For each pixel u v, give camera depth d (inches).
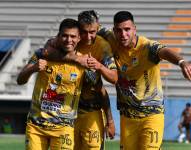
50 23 1806.1
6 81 1571.1
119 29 465.7
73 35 447.5
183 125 1366.9
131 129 496.1
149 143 485.7
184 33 1726.1
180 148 1122.7
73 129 468.1
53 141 462.3
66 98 460.1
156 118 487.2
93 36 469.4
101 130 510.3
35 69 449.1
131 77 485.4
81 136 509.4
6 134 1473.9
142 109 488.1
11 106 1492.4
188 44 1685.5
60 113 458.9
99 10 1827.0
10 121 1489.9
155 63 478.3
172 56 446.3
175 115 1407.5
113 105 1370.6
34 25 1802.4
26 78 458.9
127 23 464.8
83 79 470.6
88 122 503.2
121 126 504.1
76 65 456.1
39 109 459.8
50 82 458.0
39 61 447.5
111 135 506.0
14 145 1107.3
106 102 501.7
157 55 468.8
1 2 1899.6
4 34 1742.1
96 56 476.1
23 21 1830.7
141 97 486.0
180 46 1685.5
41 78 460.1
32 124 461.1
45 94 458.9
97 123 505.0
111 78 460.8
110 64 473.1
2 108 1492.4
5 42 1694.1
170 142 1334.9
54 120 458.3
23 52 1673.2
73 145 473.1
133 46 476.4
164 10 1806.1
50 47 456.8
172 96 1534.2
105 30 495.5
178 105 1412.4
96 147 505.0
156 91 486.0
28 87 1512.1
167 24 1764.3
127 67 482.6
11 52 1658.5
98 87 494.9
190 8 1802.4
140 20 1784.0
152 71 482.9
